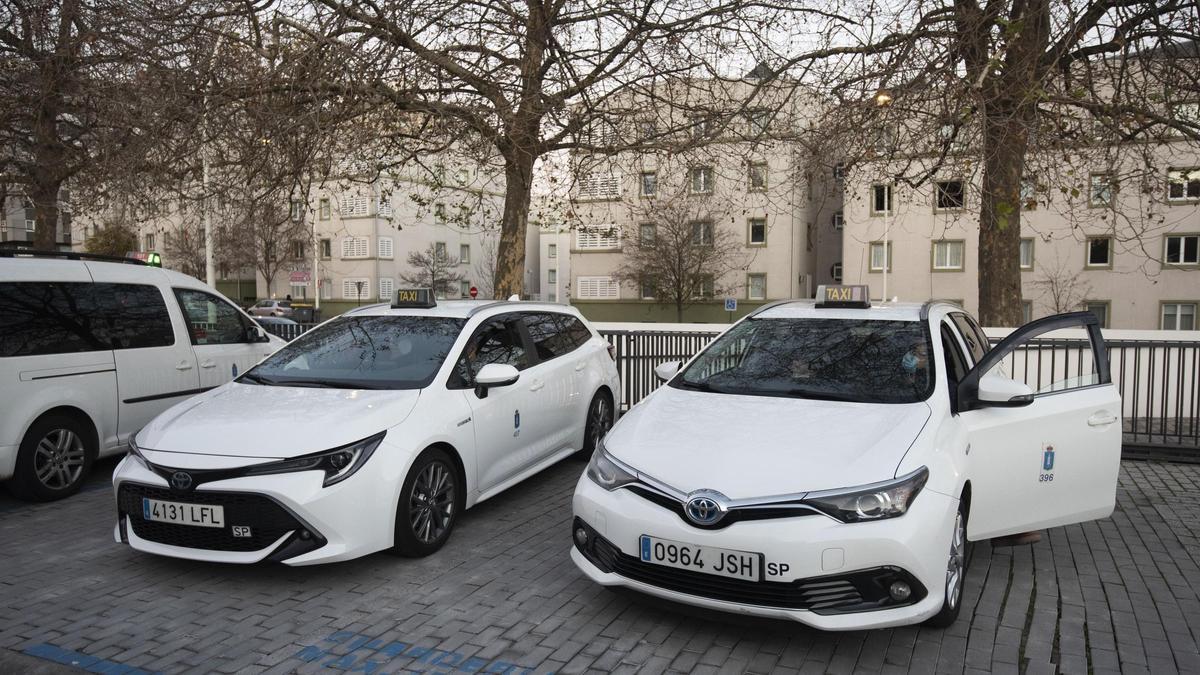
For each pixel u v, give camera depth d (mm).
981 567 4859
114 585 4484
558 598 4309
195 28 9734
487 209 15484
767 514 3465
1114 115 8875
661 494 3676
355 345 5770
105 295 6703
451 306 6320
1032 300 34750
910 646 3736
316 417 4656
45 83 11109
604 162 11828
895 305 5340
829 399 4391
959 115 8062
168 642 3777
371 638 3820
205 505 4301
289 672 3492
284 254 44594
